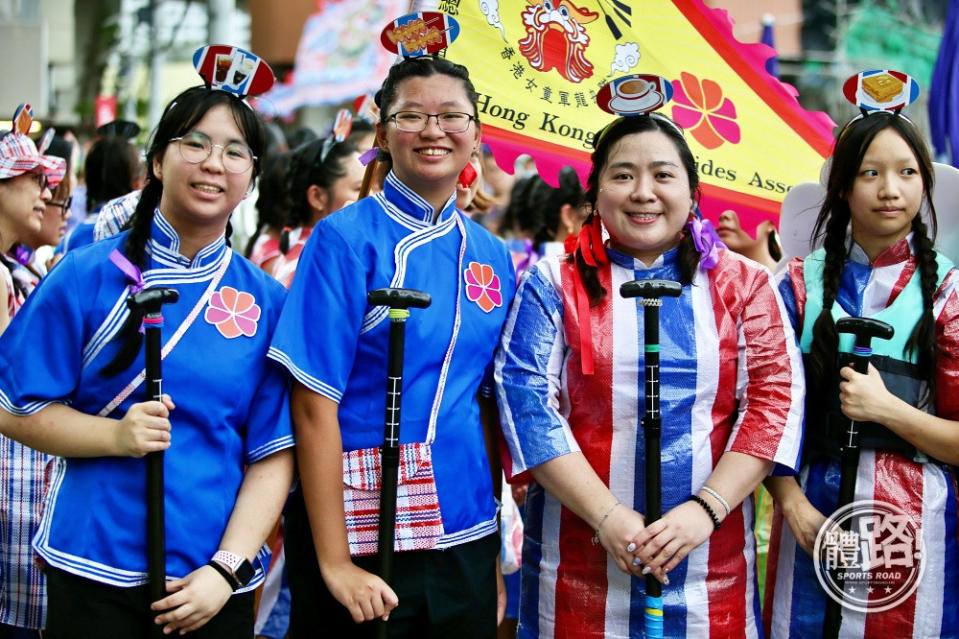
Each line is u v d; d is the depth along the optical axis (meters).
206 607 2.09
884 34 11.91
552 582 2.45
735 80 3.12
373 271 2.33
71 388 2.15
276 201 4.16
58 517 2.14
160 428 2.06
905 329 2.44
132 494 2.12
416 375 2.33
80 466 2.15
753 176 3.07
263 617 3.41
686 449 2.35
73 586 2.10
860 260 2.54
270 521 2.23
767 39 6.57
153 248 2.22
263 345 2.28
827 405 2.48
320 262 2.31
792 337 2.44
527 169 5.63
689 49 3.07
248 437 2.28
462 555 2.36
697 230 2.44
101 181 3.88
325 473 2.25
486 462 2.46
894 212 2.42
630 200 2.36
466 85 2.40
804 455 2.53
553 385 2.43
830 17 12.07
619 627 2.38
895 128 2.44
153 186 2.24
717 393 2.39
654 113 2.55
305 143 4.16
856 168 2.45
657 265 2.44
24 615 2.77
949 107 4.38
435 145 2.35
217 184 2.18
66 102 13.52
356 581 2.21
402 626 2.31
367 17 9.95
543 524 2.49
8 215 2.96
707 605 2.37
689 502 2.30
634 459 2.37
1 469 2.76
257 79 2.25
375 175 2.83
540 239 4.27
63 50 13.56
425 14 2.39
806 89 12.08
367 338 2.33
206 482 2.18
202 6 13.54
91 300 2.15
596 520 2.29
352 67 9.85
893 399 2.33
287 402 2.29
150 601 2.08
